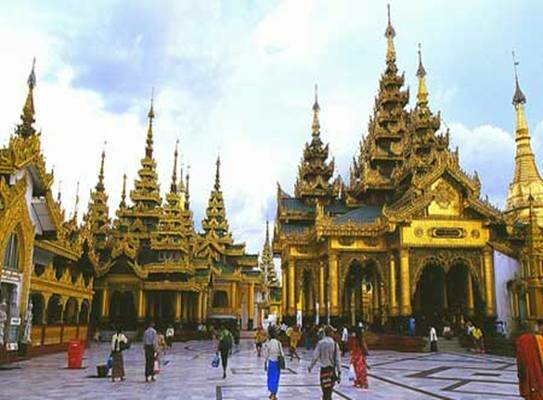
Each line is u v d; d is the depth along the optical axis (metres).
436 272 57.34
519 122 68.88
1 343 28.33
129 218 83.00
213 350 48.31
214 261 94.81
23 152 30.52
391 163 66.06
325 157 72.19
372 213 59.06
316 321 55.09
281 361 15.77
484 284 50.09
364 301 70.00
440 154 55.53
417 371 26.69
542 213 62.75
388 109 67.88
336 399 16.88
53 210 36.03
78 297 43.12
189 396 17.50
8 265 30.00
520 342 10.09
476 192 51.25
